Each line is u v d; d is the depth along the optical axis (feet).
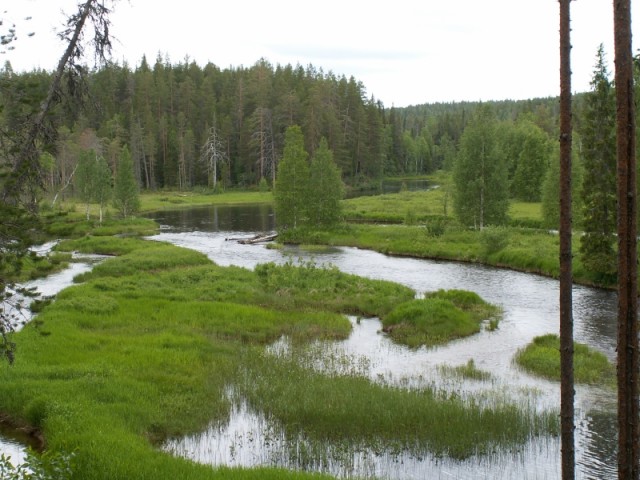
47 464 36.86
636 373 28.71
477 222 190.60
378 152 422.82
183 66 504.02
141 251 151.74
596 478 45.19
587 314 96.84
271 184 388.78
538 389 64.08
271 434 52.75
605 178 119.03
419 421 54.13
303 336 84.94
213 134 383.45
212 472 42.52
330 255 165.17
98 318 86.22
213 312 92.32
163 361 68.23
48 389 57.21
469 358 75.66
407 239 178.19
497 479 45.55
